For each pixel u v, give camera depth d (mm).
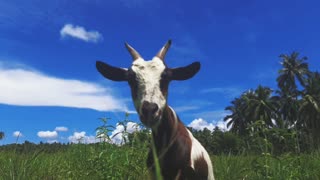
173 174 716
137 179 921
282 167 842
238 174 1011
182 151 716
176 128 726
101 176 892
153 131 719
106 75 763
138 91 679
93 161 937
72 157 1104
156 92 673
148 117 649
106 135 957
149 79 681
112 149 941
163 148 711
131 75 698
